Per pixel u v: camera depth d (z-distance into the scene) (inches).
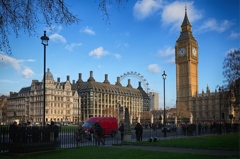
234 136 1863.9
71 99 7214.6
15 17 570.9
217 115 6929.1
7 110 7824.8
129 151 936.9
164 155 830.5
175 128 2891.2
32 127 917.2
